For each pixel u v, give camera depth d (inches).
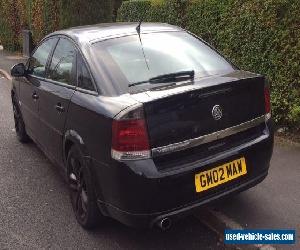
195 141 148.9
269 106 173.0
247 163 160.7
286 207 178.2
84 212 173.6
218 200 154.3
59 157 198.1
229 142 158.7
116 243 166.2
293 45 237.3
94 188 160.6
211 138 152.4
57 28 593.0
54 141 199.8
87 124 160.1
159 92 149.0
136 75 162.4
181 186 144.3
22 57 728.3
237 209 178.1
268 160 169.9
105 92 158.6
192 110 148.1
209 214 175.6
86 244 166.4
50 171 235.8
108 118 147.1
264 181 199.9
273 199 184.7
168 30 191.2
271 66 253.0
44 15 627.8
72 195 185.2
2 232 176.7
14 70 239.6
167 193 142.3
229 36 286.4
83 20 530.9
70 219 184.7
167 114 144.1
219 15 299.9
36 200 202.8
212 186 151.0
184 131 147.1
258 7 256.2
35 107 225.3
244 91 161.6
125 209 145.4
